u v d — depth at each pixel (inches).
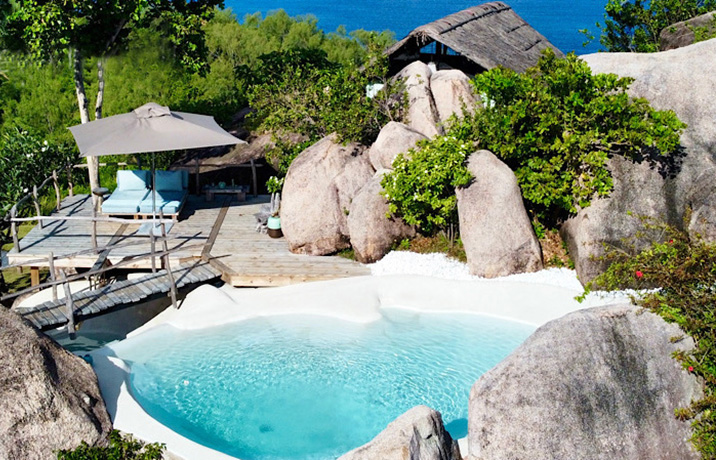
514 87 679.7
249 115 983.6
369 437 476.7
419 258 694.5
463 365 552.1
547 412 411.8
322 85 849.5
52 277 620.4
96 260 681.0
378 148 729.0
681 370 438.9
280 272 673.0
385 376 540.1
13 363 431.2
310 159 732.7
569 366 425.1
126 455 442.9
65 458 427.5
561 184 668.7
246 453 459.5
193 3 847.7
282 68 1199.6
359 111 758.5
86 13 777.6
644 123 634.8
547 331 441.1
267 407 506.9
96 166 832.3
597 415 416.8
